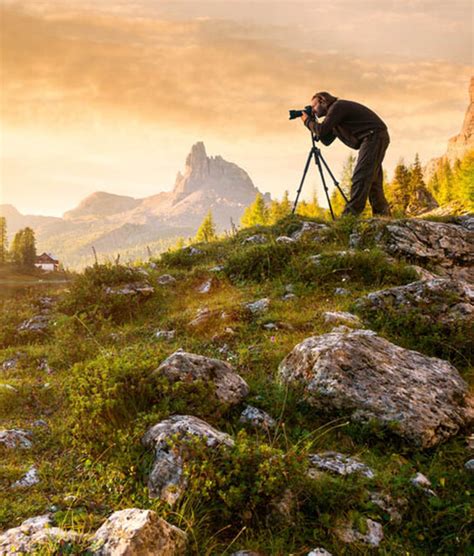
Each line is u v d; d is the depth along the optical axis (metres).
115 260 11.68
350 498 3.78
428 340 6.77
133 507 3.74
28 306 11.80
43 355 8.54
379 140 12.30
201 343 7.69
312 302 8.84
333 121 12.16
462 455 4.58
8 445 4.98
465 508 3.79
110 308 9.93
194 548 3.33
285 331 7.59
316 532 3.54
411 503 3.88
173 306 10.11
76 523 3.59
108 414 4.78
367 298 7.92
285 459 3.92
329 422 4.95
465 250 11.27
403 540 3.57
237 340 7.53
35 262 123.06
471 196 56.25
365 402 4.91
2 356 8.90
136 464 4.10
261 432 4.86
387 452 4.54
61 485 4.21
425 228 11.40
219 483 3.73
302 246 11.28
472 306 7.15
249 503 3.71
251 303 9.02
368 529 3.57
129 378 5.23
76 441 4.74
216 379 5.45
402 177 70.75
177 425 4.32
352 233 11.74
